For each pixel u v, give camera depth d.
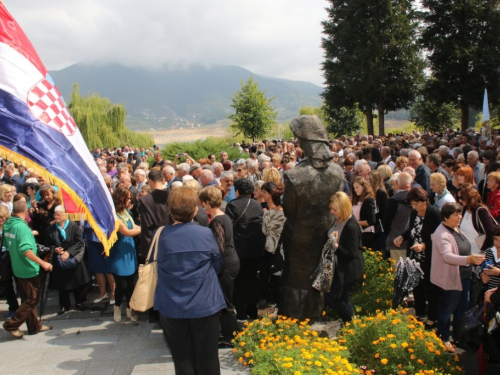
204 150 19.53
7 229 6.10
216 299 3.80
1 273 6.53
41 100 4.81
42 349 5.79
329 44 41.50
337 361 4.13
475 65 36.03
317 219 5.25
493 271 4.59
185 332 3.80
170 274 3.73
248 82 36.19
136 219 8.03
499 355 4.52
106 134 46.16
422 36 38.81
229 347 5.23
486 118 14.32
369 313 6.07
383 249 7.42
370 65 38.88
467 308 5.51
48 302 7.68
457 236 5.25
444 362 4.62
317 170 5.16
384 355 4.57
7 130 4.60
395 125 181.25
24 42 4.88
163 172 8.84
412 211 6.16
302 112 54.03
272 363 4.19
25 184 10.25
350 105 43.00
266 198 6.37
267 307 6.98
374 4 39.66
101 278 7.43
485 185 8.23
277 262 6.08
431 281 5.41
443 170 9.05
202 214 5.97
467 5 36.16
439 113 44.25
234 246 5.79
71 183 4.91
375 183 7.45
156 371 4.58
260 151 16.05
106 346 5.83
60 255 6.89
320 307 5.54
